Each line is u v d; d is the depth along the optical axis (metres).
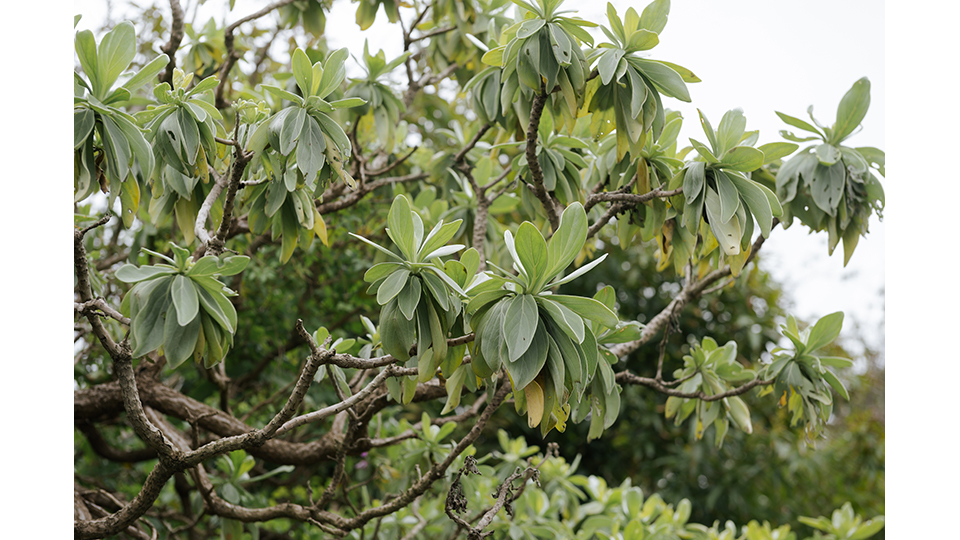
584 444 5.01
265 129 1.25
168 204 1.49
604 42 1.34
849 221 1.70
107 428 2.72
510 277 1.02
